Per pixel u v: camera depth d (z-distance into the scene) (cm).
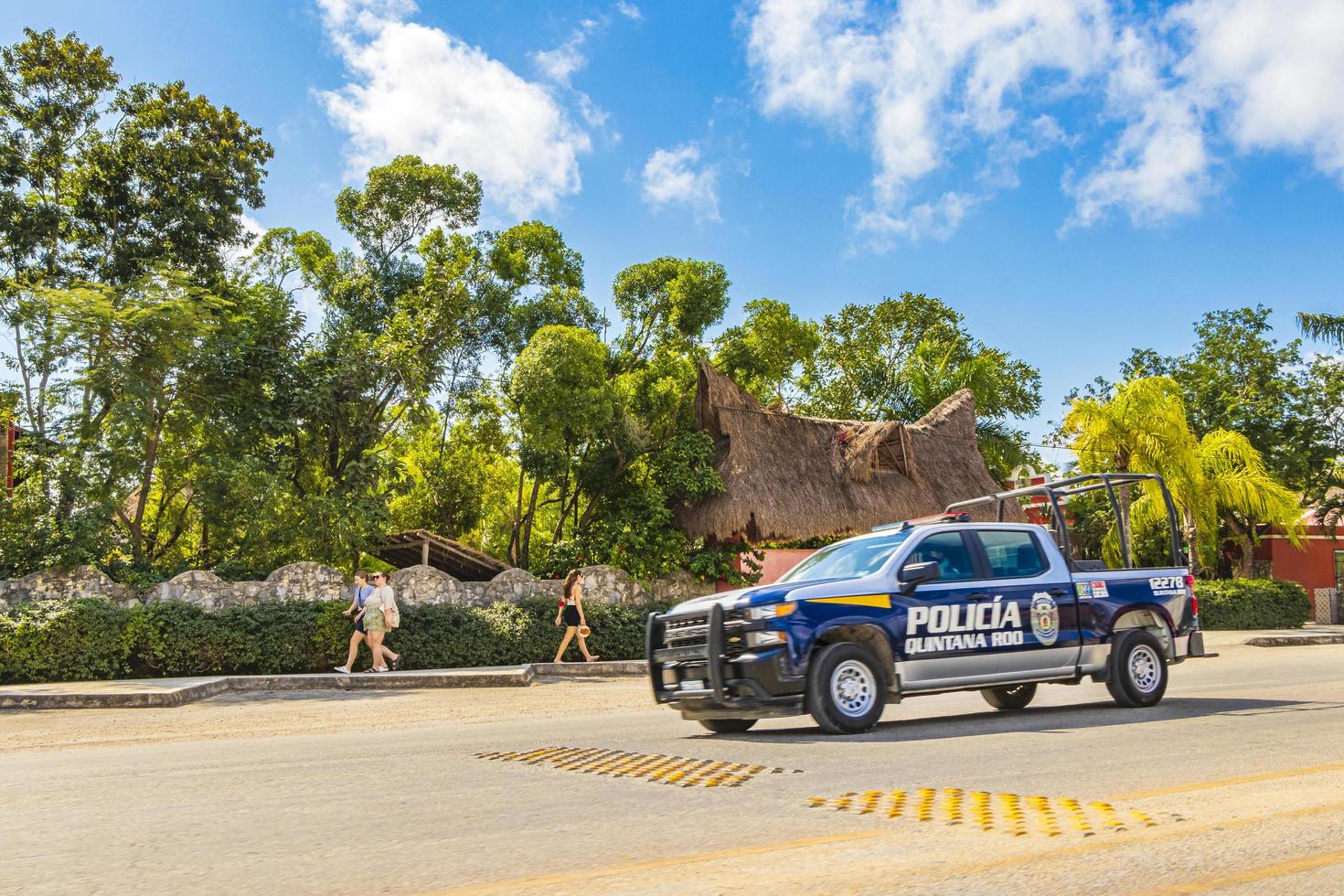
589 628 2009
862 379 3722
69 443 1984
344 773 707
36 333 1983
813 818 501
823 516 2261
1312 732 819
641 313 2581
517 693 1556
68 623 1678
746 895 368
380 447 2331
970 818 493
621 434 2266
